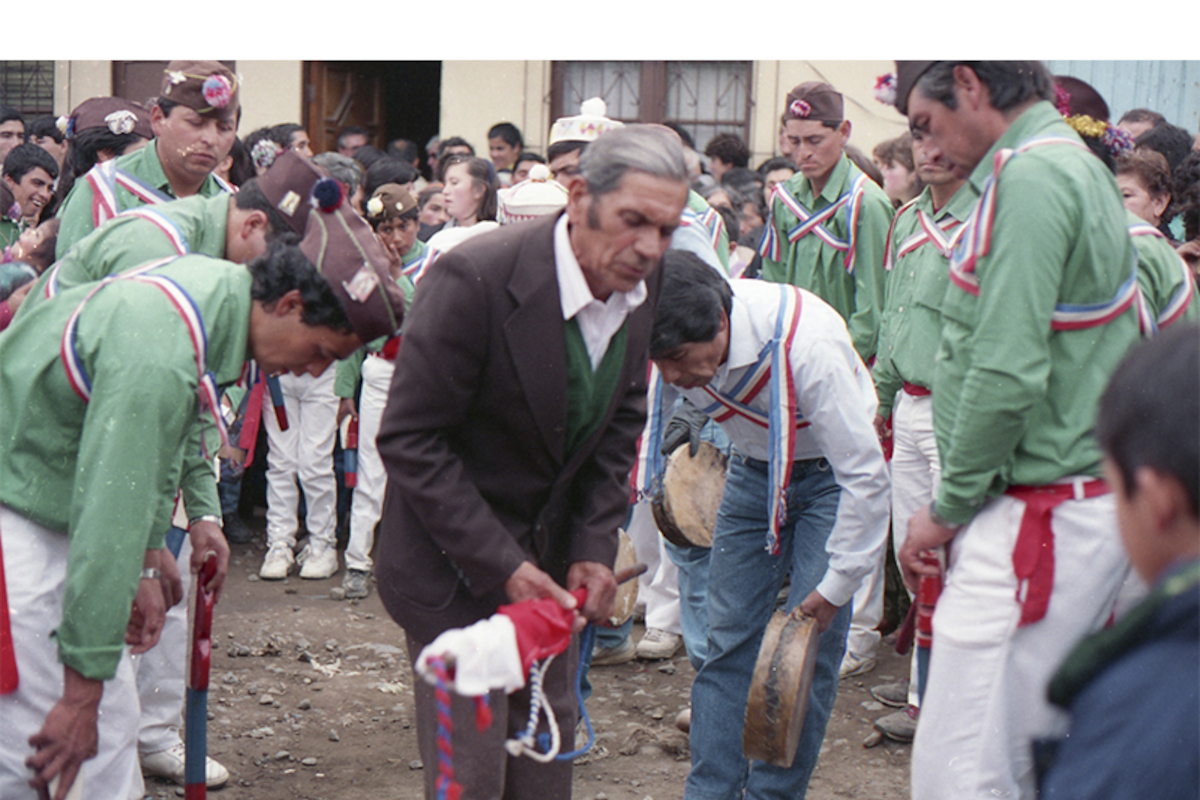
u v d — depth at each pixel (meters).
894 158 6.06
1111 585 2.52
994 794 2.59
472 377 2.29
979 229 2.49
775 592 3.39
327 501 6.26
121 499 2.29
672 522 3.93
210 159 3.89
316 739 4.22
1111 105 9.23
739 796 3.46
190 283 2.38
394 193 5.41
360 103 11.47
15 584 2.47
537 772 2.61
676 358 2.86
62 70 10.46
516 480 2.42
